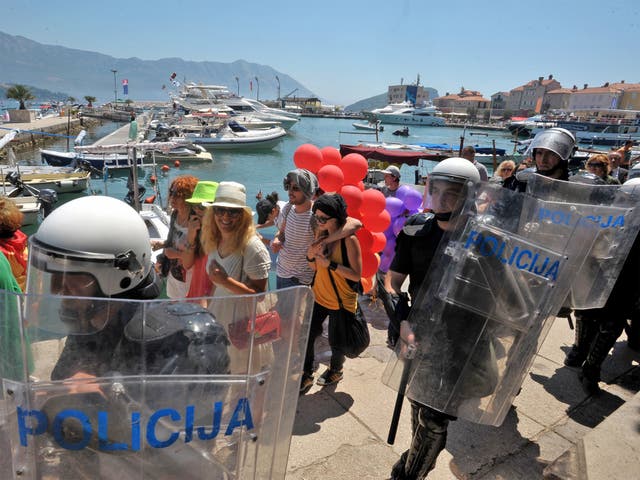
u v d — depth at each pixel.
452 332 1.77
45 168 20.47
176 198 3.03
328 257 2.62
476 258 1.71
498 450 2.53
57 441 1.09
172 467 1.16
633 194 2.61
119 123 62.03
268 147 36.91
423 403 1.86
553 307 1.70
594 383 3.11
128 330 1.07
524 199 1.68
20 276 2.99
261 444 1.24
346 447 2.42
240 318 1.14
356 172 3.88
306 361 2.85
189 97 53.91
